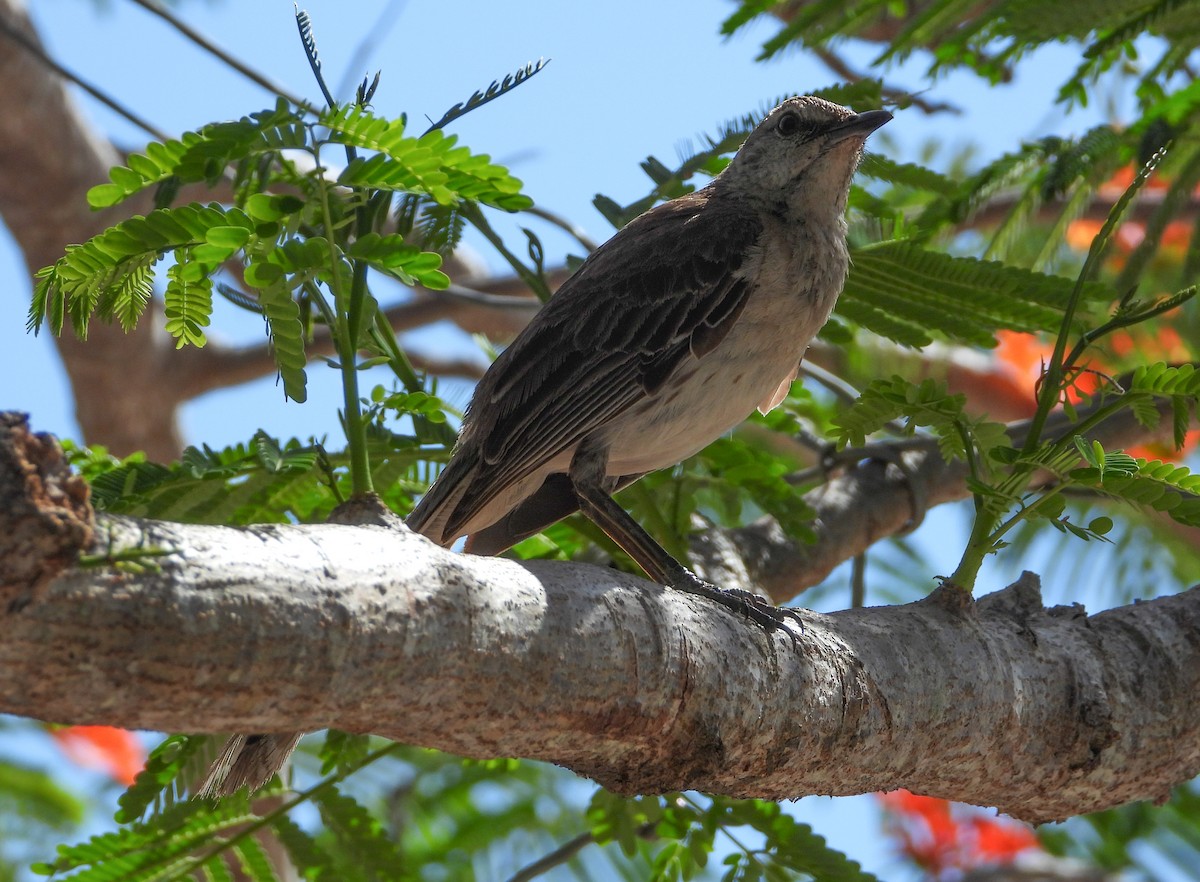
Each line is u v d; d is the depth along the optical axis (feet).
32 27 54.24
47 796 40.96
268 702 15.42
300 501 29.50
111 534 14.61
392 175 21.07
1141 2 29.66
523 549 32.55
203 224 20.67
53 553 13.64
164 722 15.14
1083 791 22.93
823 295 30.42
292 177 24.82
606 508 28.96
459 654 16.66
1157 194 43.75
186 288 22.17
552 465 30.55
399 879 27.66
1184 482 21.57
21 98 53.78
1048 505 22.52
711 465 33.12
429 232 30.40
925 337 31.81
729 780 19.84
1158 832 41.86
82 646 14.12
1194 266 34.86
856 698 20.59
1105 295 29.58
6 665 13.92
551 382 29.71
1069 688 22.61
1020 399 51.88
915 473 37.70
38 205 56.13
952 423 23.97
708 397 30.19
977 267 30.12
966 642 22.20
